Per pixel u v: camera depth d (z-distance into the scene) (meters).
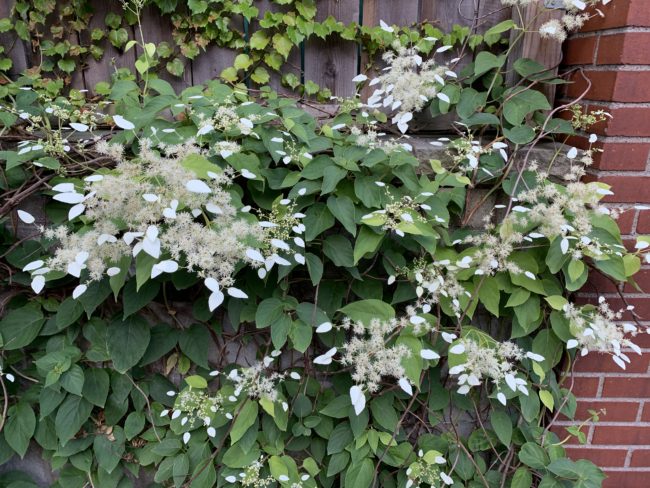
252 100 1.12
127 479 1.16
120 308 1.12
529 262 1.00
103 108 1.13
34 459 1.21
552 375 1.08
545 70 1.04
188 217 0.79
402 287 1.05
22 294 1.09
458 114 1.06
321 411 1.06
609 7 0.96
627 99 0.95
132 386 1.12
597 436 1.14
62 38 1.12
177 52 1.14
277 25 1.11
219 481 1.08
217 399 1.04
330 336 1.09
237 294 0.81
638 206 0.99
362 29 1.13
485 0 1.12
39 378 1.11
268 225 0.87
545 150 1.04
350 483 1.04
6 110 0.99
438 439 1.12
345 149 0.97
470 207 1.10
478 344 0.98
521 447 1.06
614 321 1.08
